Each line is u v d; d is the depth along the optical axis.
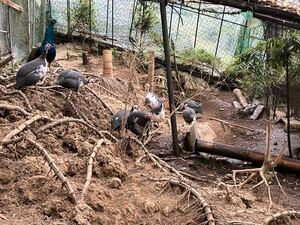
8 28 11.70
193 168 9.28
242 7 9.23
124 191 6.11
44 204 5.36
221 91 16.34
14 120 7.30
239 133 12.33
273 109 13.18
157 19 15.92
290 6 9.09
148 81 13.76
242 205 6.46
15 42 12.79
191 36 17.23
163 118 10.51
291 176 9.32
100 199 5.68
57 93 9.63
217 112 14.34
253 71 12.44
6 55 11.42
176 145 9.73
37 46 13.88
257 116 13.73
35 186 5.65
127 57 15.49
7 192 5.53
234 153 9.59
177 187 6.33
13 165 5.93
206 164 9.55
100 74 14.30
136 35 16.09
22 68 8.73
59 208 5.32
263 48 10.82
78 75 9.77
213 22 17.16
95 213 5.43
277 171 9.48
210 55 16.72
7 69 10.84
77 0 17.61
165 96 14.41
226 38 17.17
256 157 9.50
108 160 6.52
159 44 15.78
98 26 17.78
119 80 13.64
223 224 5.67
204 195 6.23
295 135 12.08
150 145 10.11
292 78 11.41
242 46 16.53
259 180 7.83
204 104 14.79
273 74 12.09
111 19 17.61
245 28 16.50
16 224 4.97
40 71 8.81
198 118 13.00
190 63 16.22
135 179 6.50
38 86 9.60
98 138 7.48
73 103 9.56
